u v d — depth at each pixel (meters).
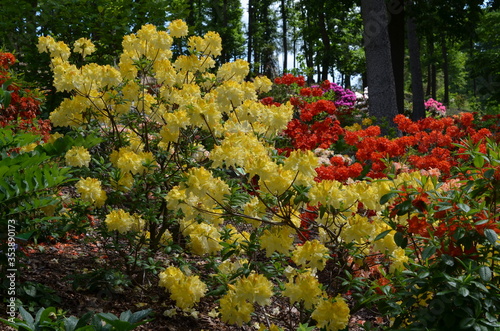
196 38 4.07
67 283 3.37
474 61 17.22
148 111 3.87
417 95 16.23
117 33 7.09
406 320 2.59
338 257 3.05
